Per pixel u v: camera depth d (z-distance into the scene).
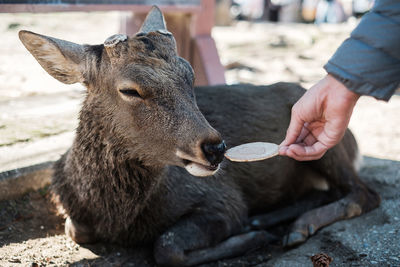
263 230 1.39
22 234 1.30
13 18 3.86
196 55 2.03
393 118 2.24
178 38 2.07
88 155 1.22
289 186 1.50
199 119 1.10
